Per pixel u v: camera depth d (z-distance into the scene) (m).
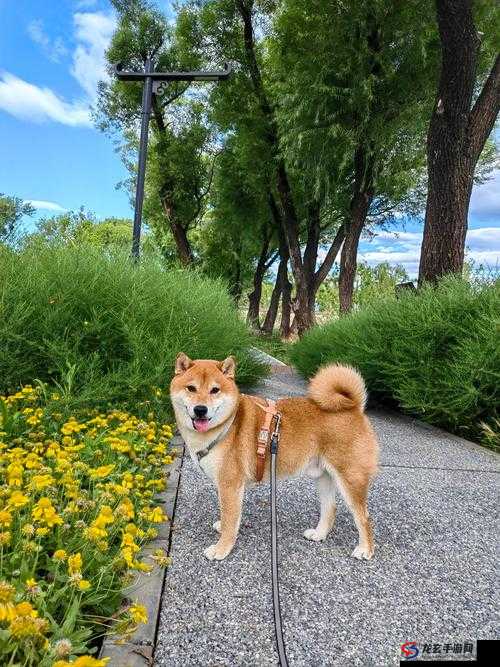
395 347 2.87
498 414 2.52
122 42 7.70
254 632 0.90
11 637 0.68
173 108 8.52
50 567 0.92
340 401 1.24
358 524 1.20
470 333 2.60
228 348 2.93
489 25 5.25
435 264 3.54
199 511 1.40
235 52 6.97
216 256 11.45
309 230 7.40
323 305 11.45
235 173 8.54
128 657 0.80
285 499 1.54
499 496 1.67
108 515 0.95
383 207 7.81
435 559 1.21
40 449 1.41
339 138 5.59
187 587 1.02
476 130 3.48
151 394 2.12
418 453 2.19
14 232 2.58
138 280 2.58
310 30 5.66
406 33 5.05
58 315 2.16
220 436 1.17
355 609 0.98
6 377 1.98
